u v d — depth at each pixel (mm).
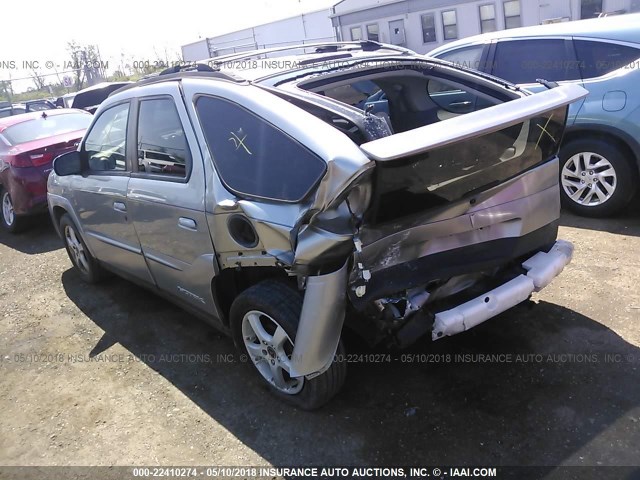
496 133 2510
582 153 4891
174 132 3061
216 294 2998
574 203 5039
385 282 2412
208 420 2854
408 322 2537
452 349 3160
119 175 3615
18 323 4254
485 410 2668
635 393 2658
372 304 2471
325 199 2193
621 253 4117
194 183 2885
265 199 2486
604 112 4633
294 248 2312
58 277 5125
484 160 2539
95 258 4461
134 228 3488
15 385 3393
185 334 3760
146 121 3322
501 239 2768
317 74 2916
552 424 2531
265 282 2740
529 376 2867
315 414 2783
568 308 3443
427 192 2395
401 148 2092
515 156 2705
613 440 2402
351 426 2672
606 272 3842
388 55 3367
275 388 2904
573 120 4832
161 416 2932
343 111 2408
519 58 5352
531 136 2744
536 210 2893
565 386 2764
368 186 2223
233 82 2809
